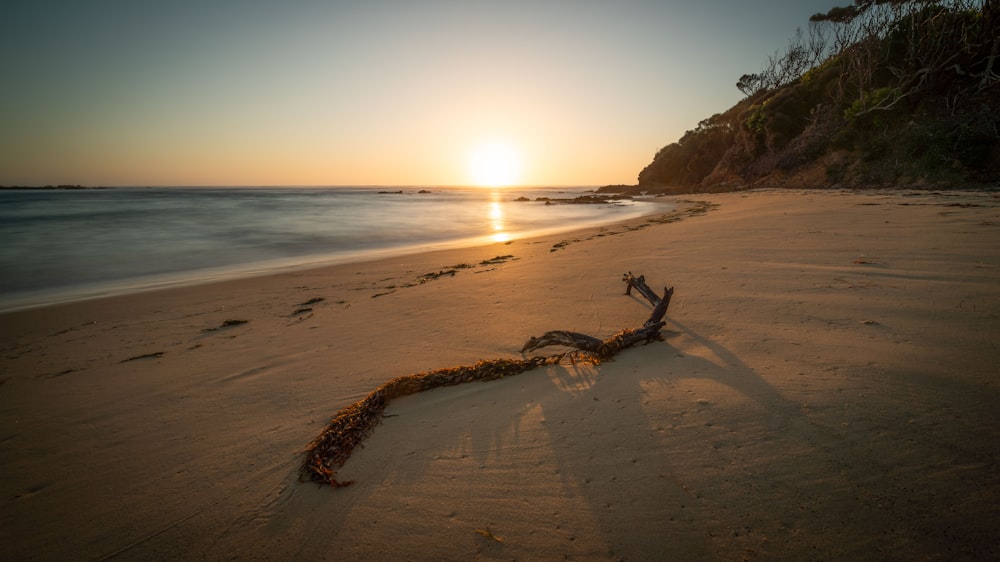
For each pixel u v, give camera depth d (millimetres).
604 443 2570
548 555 1882
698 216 18812
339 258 13016
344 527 2148
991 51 27844
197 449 3006
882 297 4590
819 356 3350
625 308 5512
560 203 49188
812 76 44281
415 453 2672
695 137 71188
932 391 2668
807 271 6109
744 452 2340
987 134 24453
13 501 2586
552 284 7203
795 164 37250
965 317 3783
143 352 5258
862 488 1997
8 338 6016
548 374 3633
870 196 20062
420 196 83688
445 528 2078
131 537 2232
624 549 1871
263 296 8086
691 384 3148
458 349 4555
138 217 25719
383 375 4031
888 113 31812
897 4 38688
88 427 3443
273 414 3436
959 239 7211
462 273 9102
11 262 12133
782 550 1766
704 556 1792
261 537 2145
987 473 1980
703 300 5285
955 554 1638
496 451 2617
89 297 8359
